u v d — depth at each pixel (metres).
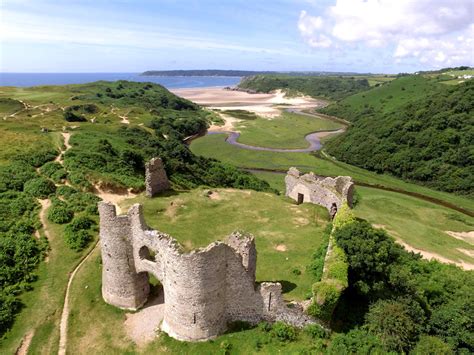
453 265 36.31
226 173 75.00
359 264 26.02
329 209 45.41
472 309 26.34
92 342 24.67
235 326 24.34
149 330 24.92
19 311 27.59
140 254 25.45
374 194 72.31
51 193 44.91
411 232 51.16
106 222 24.81
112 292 27.02
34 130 73.94
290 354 21.86
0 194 42.72
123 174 53.50
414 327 24.70
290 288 28.95
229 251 22.52
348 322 26.00
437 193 75.19
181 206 46.03
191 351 22.62
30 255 33.28
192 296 22.02
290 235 39.47
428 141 85.25
